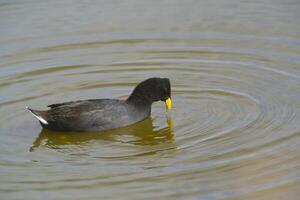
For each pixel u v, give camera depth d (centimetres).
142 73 1669
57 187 1131
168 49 1786
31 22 1931
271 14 1939
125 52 1780
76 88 1588
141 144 1313
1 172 1198
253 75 1619
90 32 1878
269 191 1090
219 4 2034
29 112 1466
